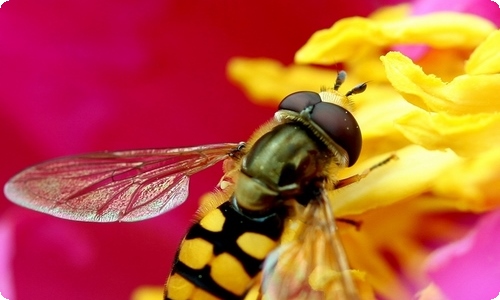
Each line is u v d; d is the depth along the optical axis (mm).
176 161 75
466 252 72
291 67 82
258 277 70
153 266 84
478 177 73
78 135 85
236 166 72
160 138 86
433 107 71
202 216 72
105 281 83
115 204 74
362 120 75
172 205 75
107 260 83
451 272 72
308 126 71
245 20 84
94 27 84
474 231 73
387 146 75
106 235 84
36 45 85
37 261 83
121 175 74
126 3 84
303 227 70
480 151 71
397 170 73
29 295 82
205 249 71
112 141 85
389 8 80
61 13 84
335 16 83
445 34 75
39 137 85
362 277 67
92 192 73
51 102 85
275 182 70
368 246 75
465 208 74
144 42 85
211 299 70
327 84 80
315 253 68
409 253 75
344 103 72
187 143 85
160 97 85
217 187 72
